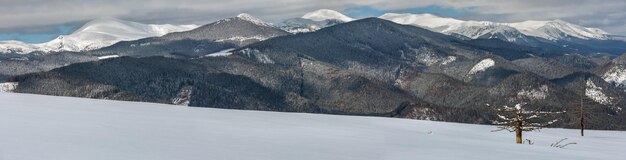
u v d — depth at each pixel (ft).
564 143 97.04
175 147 50.14
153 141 53.72
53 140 48.57
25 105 99.50
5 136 48.85
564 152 73.61
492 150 69.36
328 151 56.39
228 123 86.99
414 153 60.34
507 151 69.05
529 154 67.15
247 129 77.46
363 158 53.11
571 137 118.01
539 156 65.31
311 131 82.07
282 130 80.33
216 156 46.34
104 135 55.72
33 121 65.82
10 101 112.27
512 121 93.04
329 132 82.79
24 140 47.14
